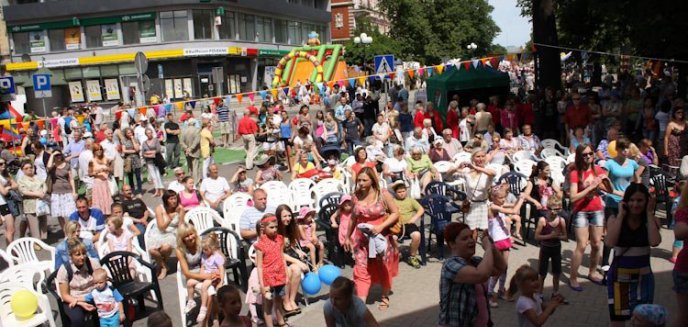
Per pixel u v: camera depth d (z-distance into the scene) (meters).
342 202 8.21
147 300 7.85
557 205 6.56
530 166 11.89
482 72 19.69
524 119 17.16
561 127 17.23
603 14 18.31
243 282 7.83
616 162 7.62
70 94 49.19
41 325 6.64
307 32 66.00
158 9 46.59
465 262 4.36
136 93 41.75
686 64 18.88
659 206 10.87
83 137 16.03
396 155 11.40
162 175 15.70
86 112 27.27
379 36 56.44
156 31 47.09
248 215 8.67
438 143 12.84
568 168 7.21
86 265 6.39
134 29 47.66
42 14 48.59
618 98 17.05
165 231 8.62
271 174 12.02
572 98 15.72
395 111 17.91
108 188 10.93
